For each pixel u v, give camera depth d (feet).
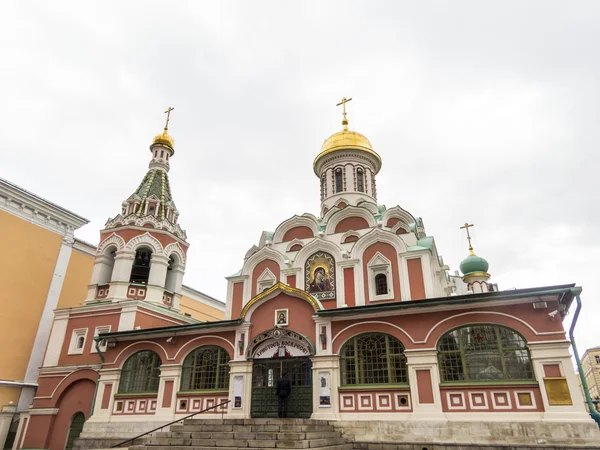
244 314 60.80
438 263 80.33
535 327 46.93
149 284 82.02
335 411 51.57
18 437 71.92
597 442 40.73
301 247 76.64
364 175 93.61
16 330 80.43
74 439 66.49
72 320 79.41
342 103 102.94
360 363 53.52
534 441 42.75
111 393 65.62
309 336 56.85
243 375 57.93
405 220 76.43
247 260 76.69
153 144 101.55
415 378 49.57
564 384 43.73
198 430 49.47
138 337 67.72
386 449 47.37
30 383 80.02
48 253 89.10
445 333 50.44
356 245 69.97
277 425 46.93
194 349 63.62
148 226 86.58
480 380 47.29
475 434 45.03
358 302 66.33
